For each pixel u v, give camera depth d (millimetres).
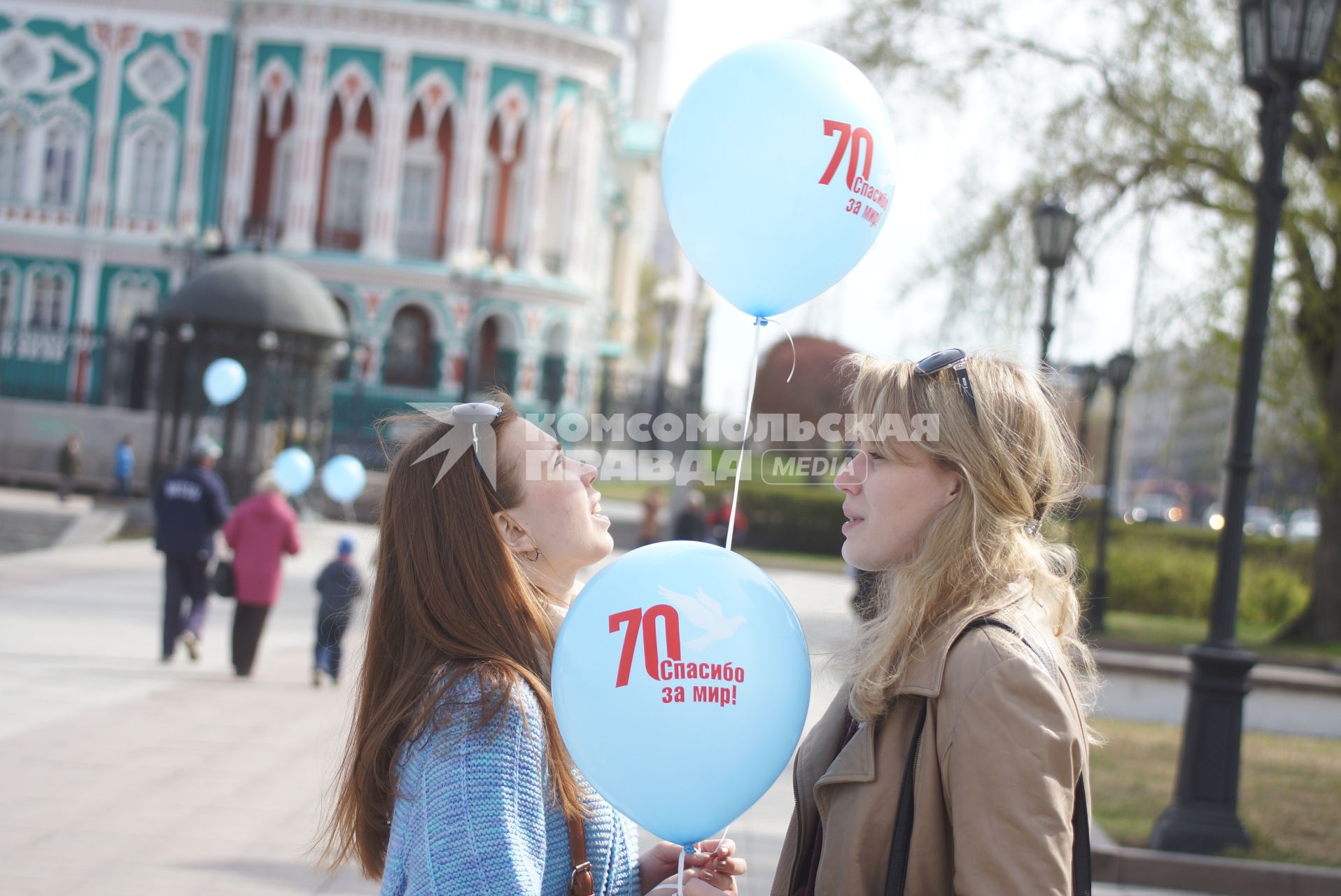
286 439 25000
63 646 11758
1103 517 18281
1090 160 16266
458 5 38062
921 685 2062
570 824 2186
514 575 2273
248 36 39469
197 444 11469
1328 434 16438
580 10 40344
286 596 17359
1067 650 2338
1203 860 6605
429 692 2111
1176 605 20578
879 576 2348
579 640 2129
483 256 32938
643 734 2074
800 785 2297
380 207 38688
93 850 5891
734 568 2234
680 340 64625
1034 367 2412
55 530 22516
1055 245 11805
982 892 1904
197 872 5688
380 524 2338
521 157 39875
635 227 54156
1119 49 16047
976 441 2217
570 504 2398
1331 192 14625
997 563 2160
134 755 7812
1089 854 2074
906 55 16766
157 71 39906
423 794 2029
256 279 23797
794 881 2275
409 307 39906
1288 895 6520
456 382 38719
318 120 38750
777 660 2158
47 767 7367
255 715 9195
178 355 24156
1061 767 1947
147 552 21109
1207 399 17531
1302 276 15758
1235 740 7074
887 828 2080
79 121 40062
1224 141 15633
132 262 40031
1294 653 15695
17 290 40156
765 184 2707
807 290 2863
